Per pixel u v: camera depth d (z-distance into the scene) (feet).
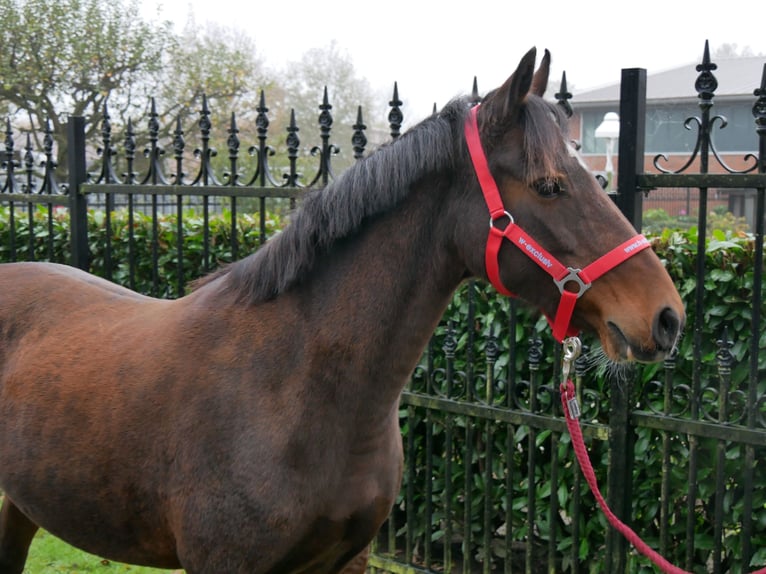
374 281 6.24
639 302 5.57
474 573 12.44
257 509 6.10
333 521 6.33
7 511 8.68
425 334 6.37
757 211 8.57
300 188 11.38
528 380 11.48
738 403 9.75
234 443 6.19
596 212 5.74
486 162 5.92
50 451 7.09
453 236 6.15
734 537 10.09
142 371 6.75
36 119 44.14
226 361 6.44
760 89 8.50
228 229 14.47
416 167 6.11
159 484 6.53
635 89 9.15
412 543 12.35
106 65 45.65
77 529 7.23
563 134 5.96
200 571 6.38
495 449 12.05
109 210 14.01
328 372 6.21
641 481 10.68
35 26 43.24
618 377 9.24
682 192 64.44
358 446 6.36
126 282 15.69
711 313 9.72
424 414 12.50
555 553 11.04
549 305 5.94
